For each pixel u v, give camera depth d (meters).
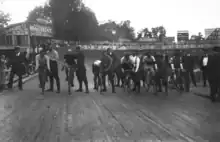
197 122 7.11
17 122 7.30
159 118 7.59
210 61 9.91
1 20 30.86
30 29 29.19
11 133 6.32
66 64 12.37
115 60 12.56
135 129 6.52
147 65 12.16
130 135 6.06
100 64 12.61
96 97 11.30
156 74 11.73
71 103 9.98
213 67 9.82
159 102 10.04
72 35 74.00
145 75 12.20
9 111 8.70
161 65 11.54
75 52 12.41
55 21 72.81
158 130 6.42
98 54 50.28
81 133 6.24
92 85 15.48
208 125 6.81
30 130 6.54
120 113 8.24
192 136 5.94
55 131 6.42
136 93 12.31
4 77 14.18
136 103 9.88
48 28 34.31
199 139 5.73
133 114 8.09
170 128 6.58
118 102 10.11
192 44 54.50
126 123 7.08
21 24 28.67
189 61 12.58
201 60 13.74
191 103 9.77
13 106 9.50
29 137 6.00
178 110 8.60
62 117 7.80
